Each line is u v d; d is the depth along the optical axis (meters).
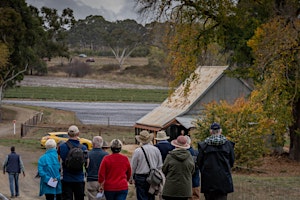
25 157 35.09
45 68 154.88
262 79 27.23
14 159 19.62
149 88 136.75
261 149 28.20
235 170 28.25
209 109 28.80
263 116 27.58
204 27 30.77
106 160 10.56
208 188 9.65
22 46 68.69
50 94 108.94
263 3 28.80
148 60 187.12
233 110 28.05
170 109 49.91
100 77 162.38
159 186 11.21
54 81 142.25
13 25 63.38
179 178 10.02
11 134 53.62
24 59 70.31
